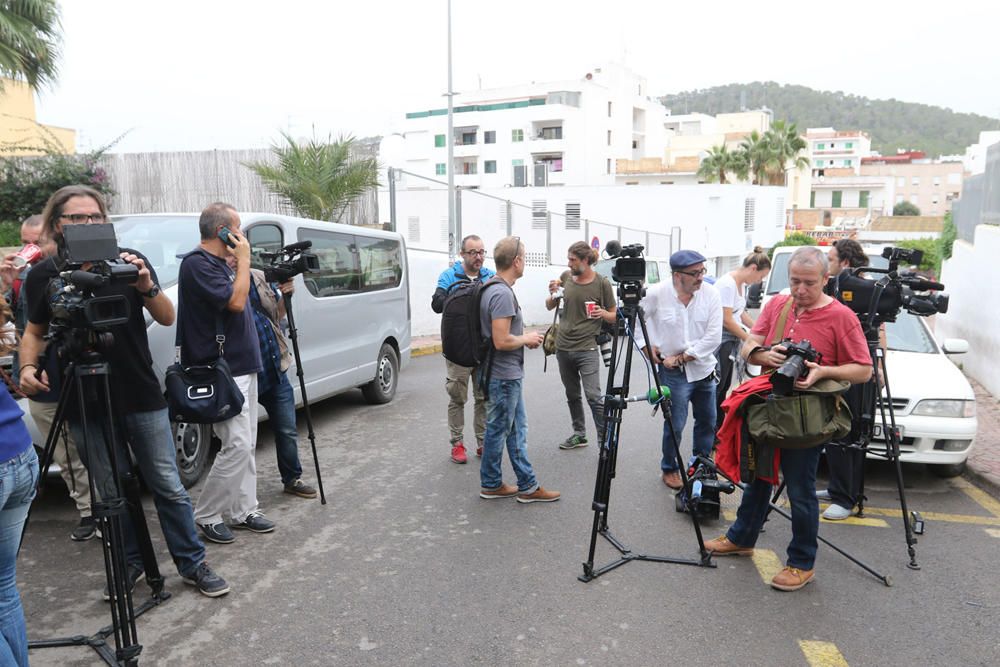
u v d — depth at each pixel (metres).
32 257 4.56
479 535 4.81
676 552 4.59
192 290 4.21
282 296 5.48
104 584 4.08
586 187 35.25
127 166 17.06
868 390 4.79
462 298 5.25
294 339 5.27
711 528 5.00
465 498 5.51
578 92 63.16
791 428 3.84
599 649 3.48
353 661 3.36
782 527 5.07
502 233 21.27
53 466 4.93
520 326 5.32
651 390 4.43
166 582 4.11
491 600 3.94
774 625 3.71
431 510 5.26
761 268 6.16
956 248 12.58
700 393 5.57
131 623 3.13
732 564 4.43
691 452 6.64
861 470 5.17
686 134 80.88
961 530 5.04
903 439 5.77
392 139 47.69
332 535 4.80
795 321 4.12
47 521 4.94
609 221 35.31
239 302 4.21
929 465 6.50
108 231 3.00
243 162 16.23
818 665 3.37
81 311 2.98
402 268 9.04
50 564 4.31
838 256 5.31
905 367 6.16
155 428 3.75
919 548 4.72
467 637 3.57
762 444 4.05
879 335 5.00
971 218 12.69
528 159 62.53
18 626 2.59
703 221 34.19
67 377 3.13
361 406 8.51
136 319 3.61
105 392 3.09
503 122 62.88
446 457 6.53
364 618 3.74
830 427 3.83
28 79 11.51
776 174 53.97
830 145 115.56
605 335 6.53
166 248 5.87
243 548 4.59
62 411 3.19
